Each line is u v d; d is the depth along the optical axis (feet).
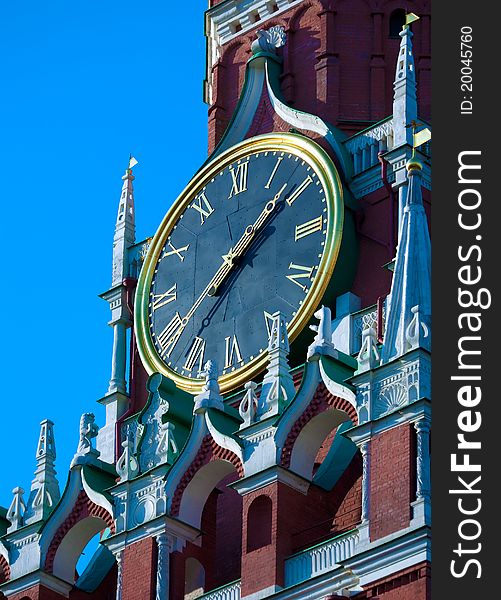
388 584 246.47
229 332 281.13
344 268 277.64
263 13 303.27
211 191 290.15
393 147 280.72
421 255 260.21
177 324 285.64
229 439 263.08
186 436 269.23
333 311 276.21
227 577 266.16
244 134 294.05
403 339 255.70
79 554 272.10
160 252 291.17
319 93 294.46
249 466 260.42
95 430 274.98
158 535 263.70
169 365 284.20
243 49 304.71
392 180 279.69
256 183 287.07
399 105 282.56
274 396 262.88
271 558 255.50
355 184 282.77
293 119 291.17
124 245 298.56
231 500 270.46
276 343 265.54
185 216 290.97
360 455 263.29
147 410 271.49
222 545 268.62
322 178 281.74
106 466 273.13
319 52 296.51
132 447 269.64
